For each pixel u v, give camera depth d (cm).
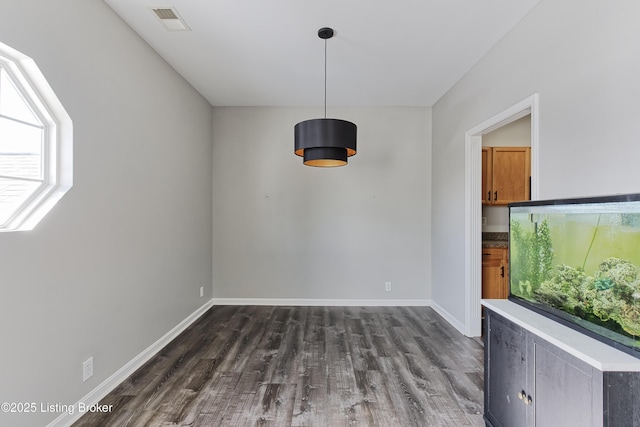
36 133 173
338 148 257
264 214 430
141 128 255
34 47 159
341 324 354
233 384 227
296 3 214
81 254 191
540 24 207
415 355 277
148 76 265
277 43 266
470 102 312
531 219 165
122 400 206
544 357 132
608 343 118
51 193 176
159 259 284
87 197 195
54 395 171
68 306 181
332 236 429
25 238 155
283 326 347
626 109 147
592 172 166
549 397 129
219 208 430
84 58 192
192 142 358
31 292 158
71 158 182
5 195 159
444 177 380
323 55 287
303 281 430
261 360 266
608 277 119
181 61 296
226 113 429
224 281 431
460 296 335
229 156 430
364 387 225
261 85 355
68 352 181
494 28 241
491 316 174
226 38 258
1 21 143
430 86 357
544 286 154
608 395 104
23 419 154
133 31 243
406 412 197
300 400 209
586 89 170
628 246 111
